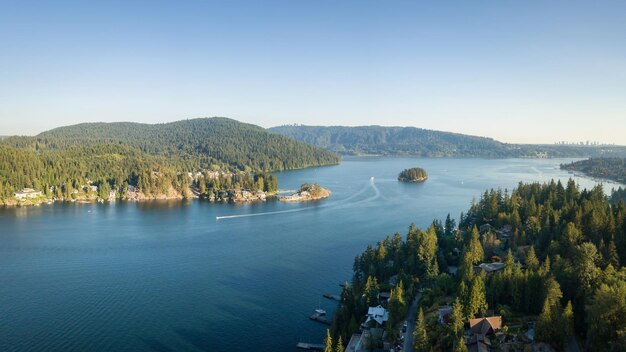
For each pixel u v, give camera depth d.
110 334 162.12
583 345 129.75
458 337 132.88
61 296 194.00
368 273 194.88
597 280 142.38
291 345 156.12
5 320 171.75
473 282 149.88
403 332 149.62
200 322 171.25
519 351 126.56
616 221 198.25
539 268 159.12
